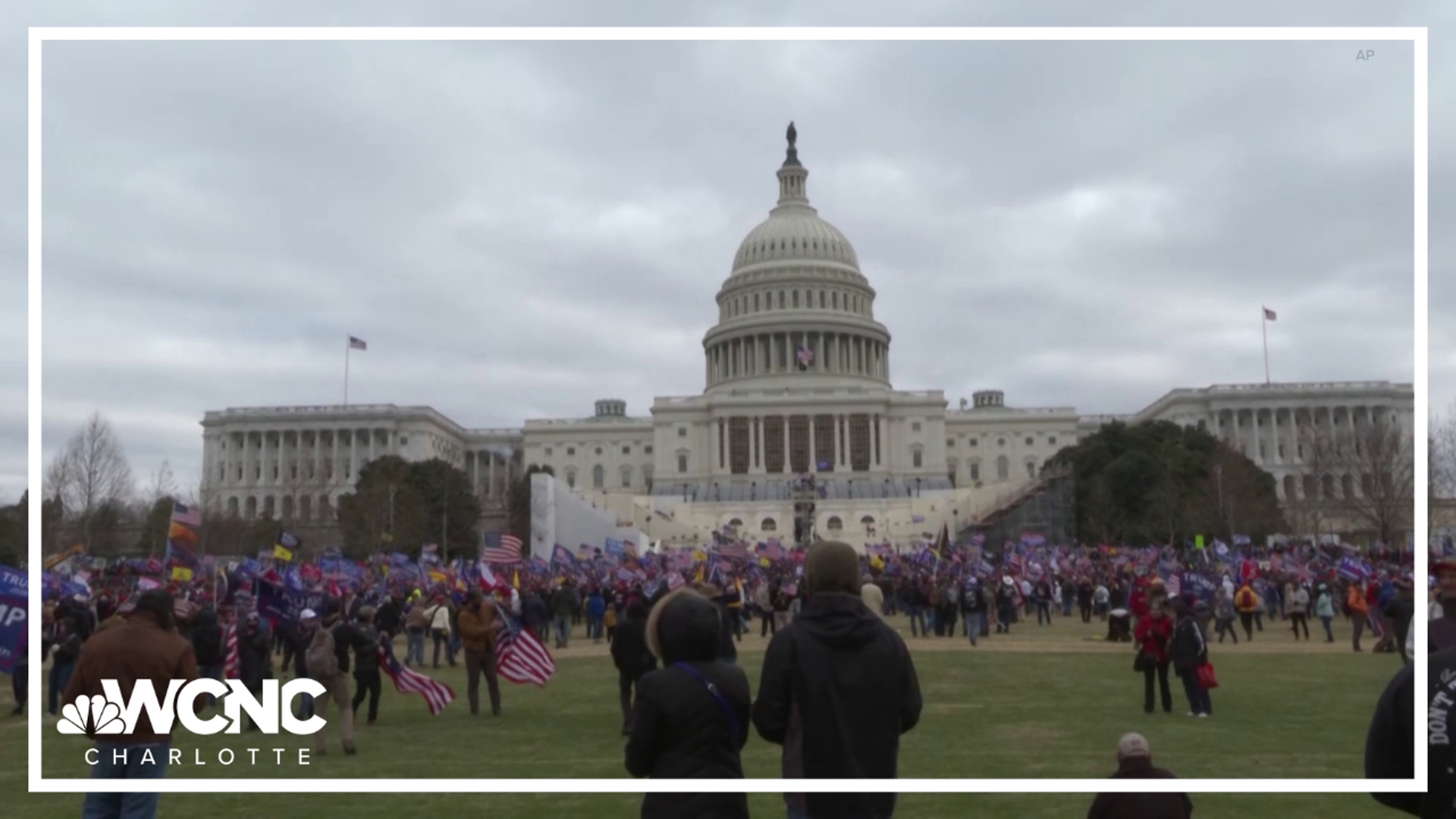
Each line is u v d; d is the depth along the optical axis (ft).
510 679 83.30
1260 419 628.69
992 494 544.21
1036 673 109.60
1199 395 639.76
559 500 333.21
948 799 54.24
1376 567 181.98
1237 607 146.51
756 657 132.67
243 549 353.72
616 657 73.15
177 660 41.06
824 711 27.91
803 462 643.86
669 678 28.35
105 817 40.29
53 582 123.44
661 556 241.55
